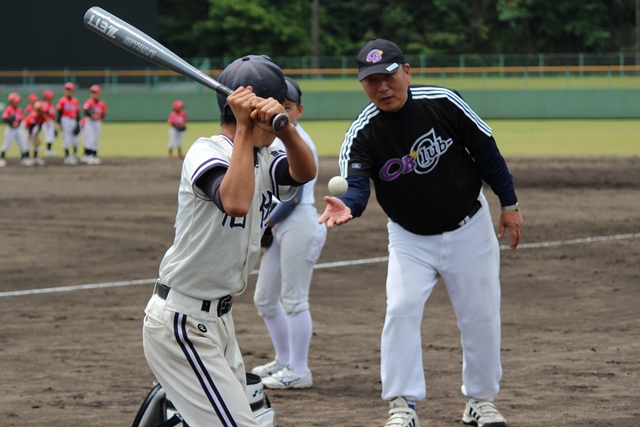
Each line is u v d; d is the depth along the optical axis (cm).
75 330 1620
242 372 789
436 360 1406
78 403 1206
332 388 1273
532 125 8062
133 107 9112
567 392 1227
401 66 999
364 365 1388
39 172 4584
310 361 1412
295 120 1184
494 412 1077
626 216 2995
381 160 1026
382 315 1719
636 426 1086
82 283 2042
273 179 734
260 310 1294
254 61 702
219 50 13062
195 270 720
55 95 9088
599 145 5906
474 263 1053
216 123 8888
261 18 12694
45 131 5697
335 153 5344
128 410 1175
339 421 1128
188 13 13312
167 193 3697
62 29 9556
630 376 1299
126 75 9519
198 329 731
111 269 2203
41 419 1137
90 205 3344
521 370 1338
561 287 1945
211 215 704
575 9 13038
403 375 1039
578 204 3281
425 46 13212
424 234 1052
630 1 13062
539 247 2445
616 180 3984
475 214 1054
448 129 1020
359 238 2627
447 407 1180
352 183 1005
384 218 3016
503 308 1758
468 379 1088
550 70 9450
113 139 7006
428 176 1024
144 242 2580
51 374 1344
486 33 13388
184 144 6469
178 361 736
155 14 9588
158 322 737
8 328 1633
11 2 9450
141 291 1955
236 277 736
